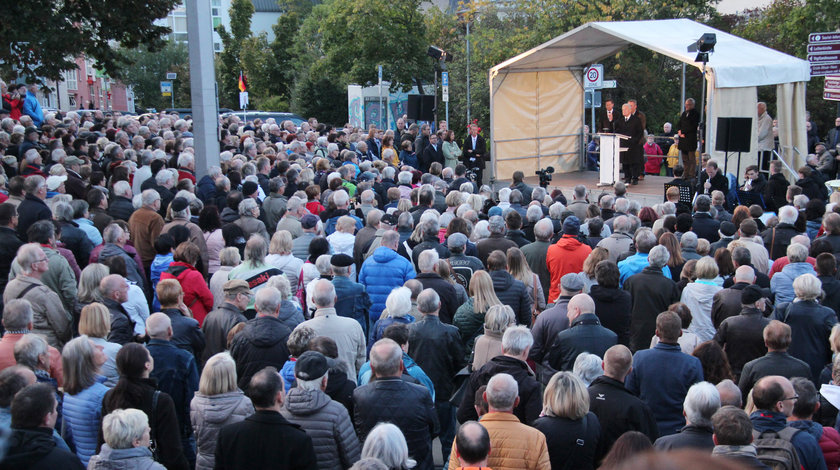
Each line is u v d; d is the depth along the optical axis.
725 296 6.80
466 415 5.19
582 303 5.91
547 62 20.55
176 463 4.65
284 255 7.77
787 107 16.92
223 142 15.95
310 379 4.47
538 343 6.29
